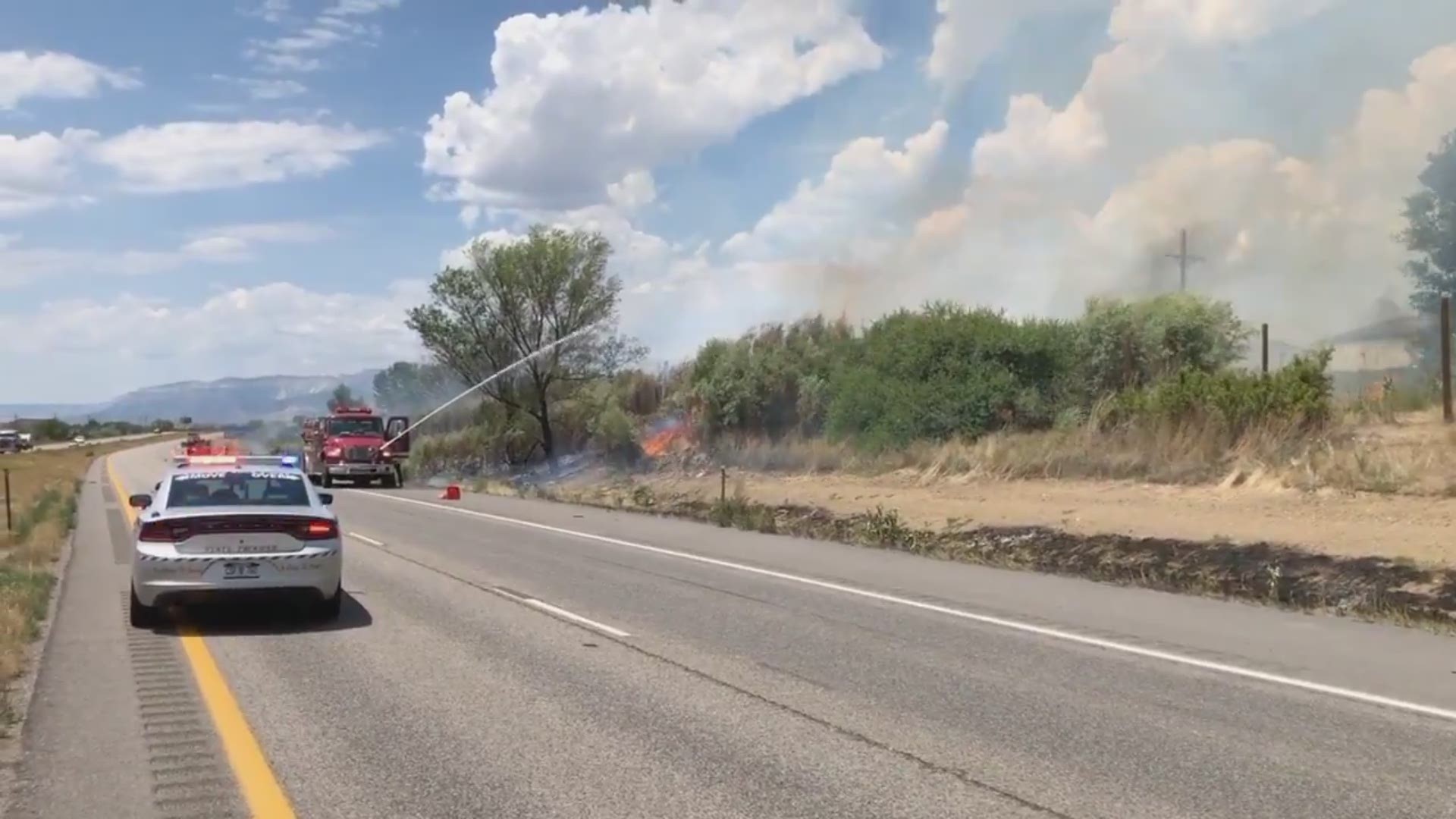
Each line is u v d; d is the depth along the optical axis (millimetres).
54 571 17500
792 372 33375
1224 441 20969
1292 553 14305
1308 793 6484
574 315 40594
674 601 13570
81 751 7543
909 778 6816
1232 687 9016
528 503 31359
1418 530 14641
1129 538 16438
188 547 11773
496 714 8391
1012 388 27234
